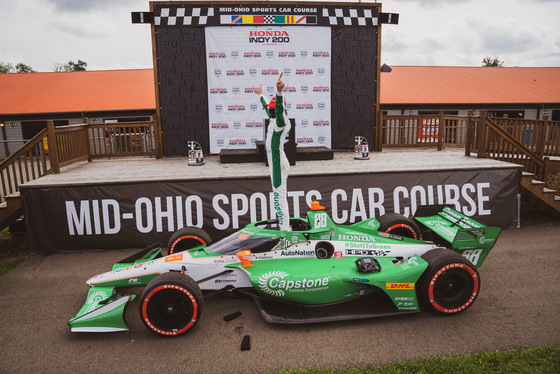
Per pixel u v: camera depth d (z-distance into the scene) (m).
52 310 5.18
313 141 10.91
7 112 20.91
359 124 11.02
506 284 5.62
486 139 9.84
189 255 5.01
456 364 3.75
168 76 10.24
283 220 5.21
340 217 7.94
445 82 24.69
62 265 6.82
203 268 4.85
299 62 10.47
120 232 7.50
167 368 3.87
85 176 7.96
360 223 5.89
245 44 10.24
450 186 8.19
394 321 4.67
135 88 23.88
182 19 10.02
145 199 7.51
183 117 10.45
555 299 5.14
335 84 10.71
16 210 7.69
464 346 4.11
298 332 4.48
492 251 6.99
